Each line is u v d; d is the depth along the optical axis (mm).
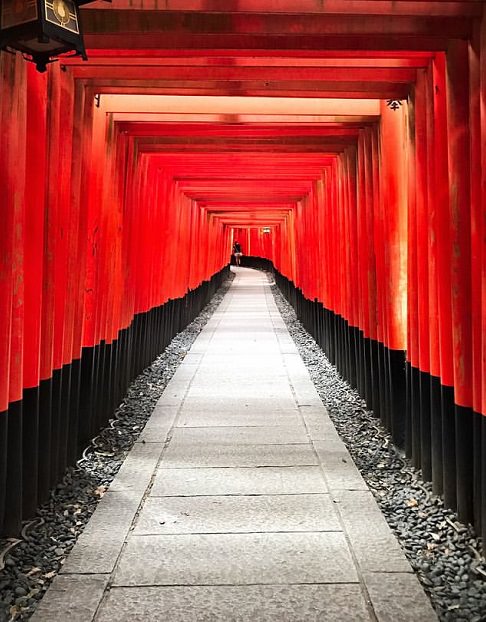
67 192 4434
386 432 5727
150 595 2918
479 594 2928
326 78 4590
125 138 6445
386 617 2736
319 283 10453
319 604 2840
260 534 3578
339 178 7887
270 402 6785
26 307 3699
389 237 5512
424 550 3404
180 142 7125
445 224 3945
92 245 5402
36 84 3664
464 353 3635
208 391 7305
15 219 3346
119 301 6457
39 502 4031
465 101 3631
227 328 13211
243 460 4906
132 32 3488
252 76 4543
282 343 11008
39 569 3166
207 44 3766
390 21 3471
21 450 3494
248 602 2859
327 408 6625
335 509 3939
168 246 10328
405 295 5430
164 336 10234
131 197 6852
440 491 4133
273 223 24328
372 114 5645
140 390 7375
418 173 4539
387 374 5707
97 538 3516
